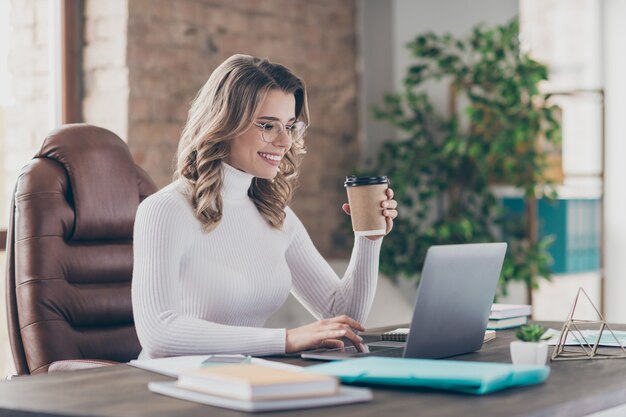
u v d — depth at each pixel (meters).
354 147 4.95
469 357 1.84
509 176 4.58
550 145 4.99
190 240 2.12
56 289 2.38
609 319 5.15
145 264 2.03
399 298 4.82
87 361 2.13
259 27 4.41
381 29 4.91
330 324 1.91
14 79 3.67
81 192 2.47
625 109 5.13
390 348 1.92
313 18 4.71
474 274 1.78
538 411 1.29
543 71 4.52
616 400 1.49
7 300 2.42
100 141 2.57
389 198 2.08
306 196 4.67
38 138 3.77
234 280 2.16
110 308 2.50
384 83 4.91
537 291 5.02
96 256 2.50
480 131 4.59
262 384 1.28
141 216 2.08
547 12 5.27
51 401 1.39
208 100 2.21
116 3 3.81
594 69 5.19
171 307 1.99
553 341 2.06
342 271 4.71
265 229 2.32
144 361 1.76
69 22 3.84
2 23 3.63
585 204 5.11
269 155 2.22
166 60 3.97
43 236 2.38
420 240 4.61
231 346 1.88
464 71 4.58
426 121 4.78
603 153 5.14
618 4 5.14
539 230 4.95
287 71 2.24
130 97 3.81
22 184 2.42
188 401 1.36
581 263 5.09
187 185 2.19
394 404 1.32
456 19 4.97
